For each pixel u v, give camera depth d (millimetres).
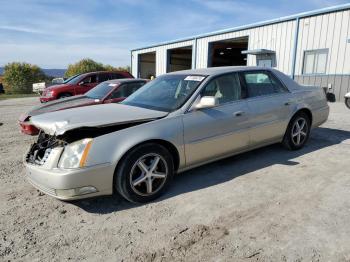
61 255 2609
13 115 11852
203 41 21266
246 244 2658
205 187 3881
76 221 3172
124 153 3293
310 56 14742
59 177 3061
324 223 2926
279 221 2994
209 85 4137
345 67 13344
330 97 13688
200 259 2494
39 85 29453
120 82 7781
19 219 3234
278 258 2453
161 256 2553
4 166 5031
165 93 4336
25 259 2568
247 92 4527
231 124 4191
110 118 3490
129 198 3414
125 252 2625
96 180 3170
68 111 4031
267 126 4664
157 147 3537
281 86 5031
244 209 3271
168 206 3422
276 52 16328
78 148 3160
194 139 3840
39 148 3516
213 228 2930
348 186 3742
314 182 3906
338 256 2445
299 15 14820
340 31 13359
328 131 6836
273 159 4867
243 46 23281
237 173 4320
